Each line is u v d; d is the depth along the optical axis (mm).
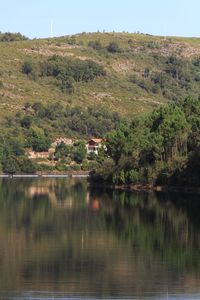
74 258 128125
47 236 152250
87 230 160875
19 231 159625
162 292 104750
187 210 197875
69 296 102625
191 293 104250
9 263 123875
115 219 180000
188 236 151500
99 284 109250
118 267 120750
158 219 178875
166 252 133750
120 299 101062
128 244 142250
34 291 105250
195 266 121500
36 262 124625
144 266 121500
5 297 102188
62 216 187875
